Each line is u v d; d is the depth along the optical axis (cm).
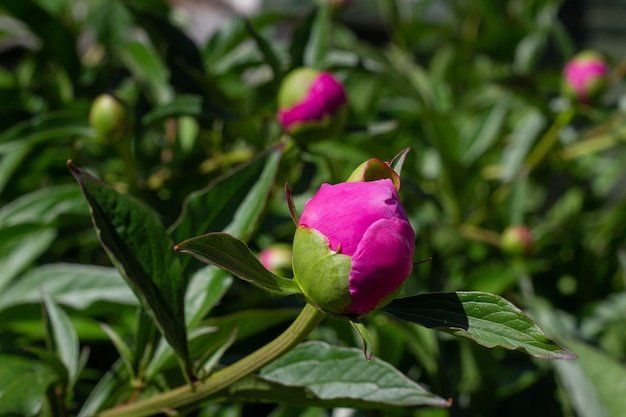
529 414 81
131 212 60
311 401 61
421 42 126
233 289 81
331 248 54
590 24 162
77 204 76
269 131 86
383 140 92
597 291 96
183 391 60
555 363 77
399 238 54
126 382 65
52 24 87
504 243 90
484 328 55
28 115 83
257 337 76
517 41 111
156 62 87
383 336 75
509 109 103
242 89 90
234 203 65
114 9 92
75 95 89
